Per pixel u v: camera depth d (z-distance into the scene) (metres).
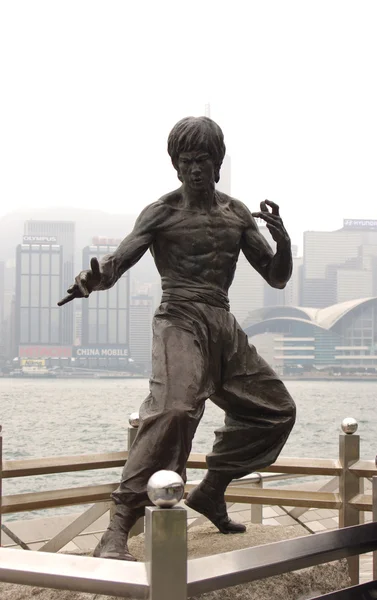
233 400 4.20
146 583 2.17
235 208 4.36
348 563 4.48
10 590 3.43
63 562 2.25
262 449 4.28
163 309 4.09
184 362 3.81
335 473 4.86
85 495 4.61
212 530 4.58
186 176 4.09
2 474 4.36
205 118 4.13
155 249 4.22
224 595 3.46
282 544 2.54
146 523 2.23
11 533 5.34
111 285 3.86
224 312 4.16
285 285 4.33
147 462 3.57
